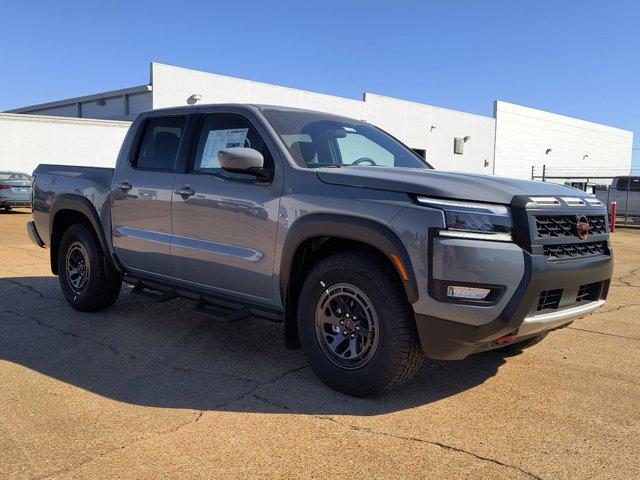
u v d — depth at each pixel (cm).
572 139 4434
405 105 3300
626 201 2327
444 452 291
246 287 414
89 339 475
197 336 491
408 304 338
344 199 356
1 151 2180
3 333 488
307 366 420
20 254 949
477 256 315
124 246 508
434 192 326
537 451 295
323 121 466
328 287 363
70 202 553
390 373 340
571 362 443
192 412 334
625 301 702
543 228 338
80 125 2339
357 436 307
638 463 284
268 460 279
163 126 496
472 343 323
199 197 437
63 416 325
